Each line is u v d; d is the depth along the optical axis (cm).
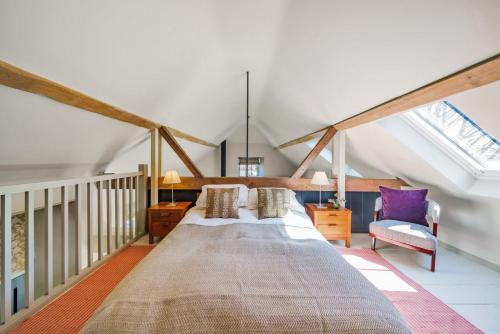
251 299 121
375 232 305
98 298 201
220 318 109
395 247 322
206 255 175
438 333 165
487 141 236
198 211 306
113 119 240
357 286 136
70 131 213
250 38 223
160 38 178
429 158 278
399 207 306
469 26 121
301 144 562
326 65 225
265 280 140
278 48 238
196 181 366
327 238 321
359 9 148
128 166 384
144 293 126
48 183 194
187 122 395
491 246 263
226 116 511
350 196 379
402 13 134
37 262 328
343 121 321
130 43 166
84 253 363
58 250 342
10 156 192
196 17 179
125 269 252
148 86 230
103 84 188
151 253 183
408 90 194
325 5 159
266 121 595
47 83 152
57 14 120
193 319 109
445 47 140
